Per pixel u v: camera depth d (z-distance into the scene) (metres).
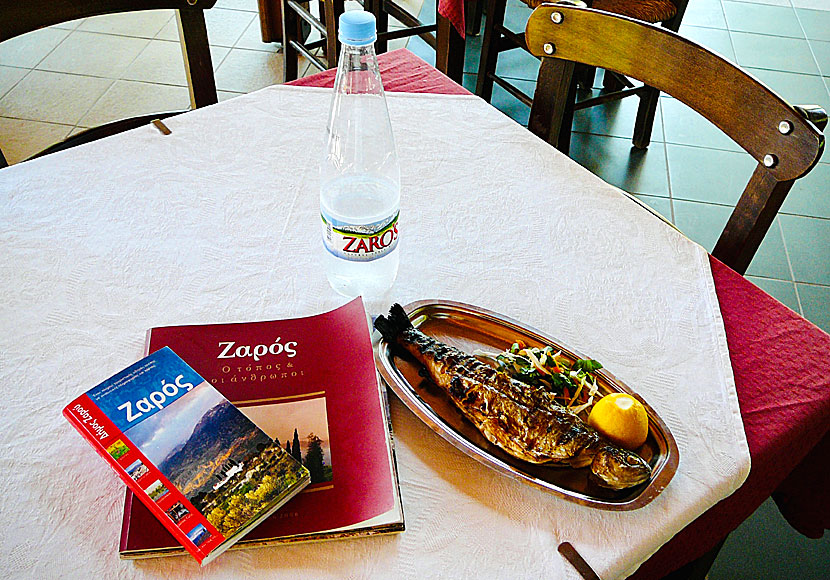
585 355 0.69
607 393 0.65
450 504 0.58
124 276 0.77
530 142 1.01
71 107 2.42
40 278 0.76
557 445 0.57
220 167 0.94
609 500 0.57
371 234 0.69
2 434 0.61
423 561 0.54
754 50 3.08
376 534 0.55
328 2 1.96
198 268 0.79
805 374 0.70
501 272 0.81
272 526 0.54
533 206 0.90
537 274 0.81
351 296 0.77
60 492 0.57
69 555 0.53
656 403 0.67
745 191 0.91
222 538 0.51
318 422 0.61
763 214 0.89
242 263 0.80
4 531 0.55
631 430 0.59
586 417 0.63
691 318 0.76
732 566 1.33
